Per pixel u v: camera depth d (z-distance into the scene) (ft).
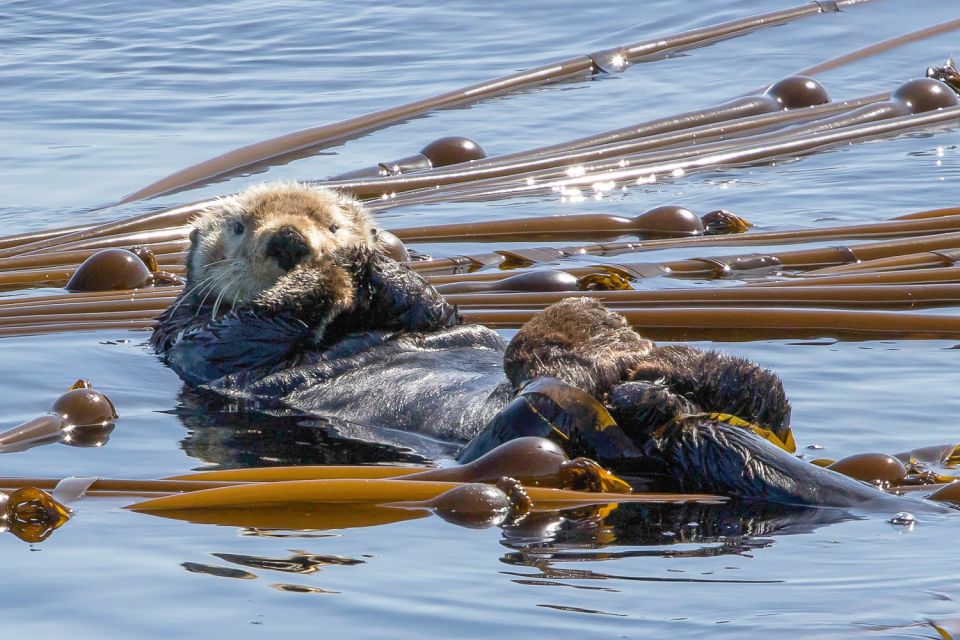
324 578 43.70
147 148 148.25
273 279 77.66
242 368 73.51
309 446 63.10
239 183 135.54
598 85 176.24
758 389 57.41
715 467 52.34
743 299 88.74
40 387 72.79
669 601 41.06
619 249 108.78
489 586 42.75
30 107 164.96
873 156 140.46
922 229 107.04
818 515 49.32
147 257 103.81
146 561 45.60
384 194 130.11
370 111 164.25
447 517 50.39
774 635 37.73
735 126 149.69
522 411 56.18
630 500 51.83
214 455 61.52
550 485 53.47
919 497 51.47
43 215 124.67
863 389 70.18
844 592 41.22
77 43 199.93
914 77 175.22
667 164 137.80
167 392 72.64
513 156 139.54
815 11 207.62
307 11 217.97
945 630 37.52
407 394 67.62
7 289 100.73
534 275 92.94
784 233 108.68
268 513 51.19
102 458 60.70
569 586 42.65
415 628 39.55
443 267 103.96
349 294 73.36
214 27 208.64
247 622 40.16
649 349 60.29
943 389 69.82
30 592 42.83
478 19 212.64
